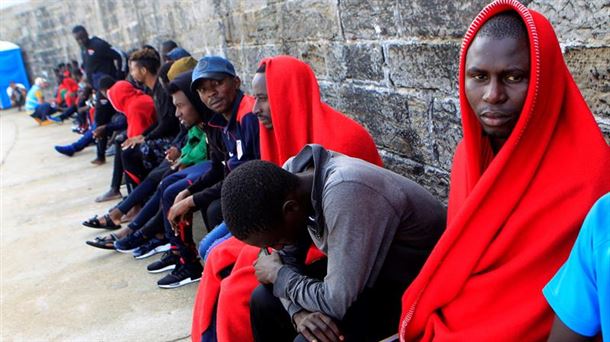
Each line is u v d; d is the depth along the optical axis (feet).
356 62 9.61
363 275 5.11
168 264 11.39
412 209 5.39
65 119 35.91
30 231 15.16
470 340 4.34
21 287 11.74
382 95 9.14
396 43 8.45
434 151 8.27
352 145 7.20
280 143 7.55
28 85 50.62
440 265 4.57
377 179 5.24
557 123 4.20
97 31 33.06
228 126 9.16
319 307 5.31
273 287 5.89
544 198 4.11
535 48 3.97
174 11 20.10
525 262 4.13
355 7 9.21
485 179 4.25
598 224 3.40
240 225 5.26
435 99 7.96
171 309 9.97
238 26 14.71
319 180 5.34
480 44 4.22
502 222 4.27
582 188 4.00
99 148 21.67
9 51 48.60
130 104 15.55
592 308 3.44
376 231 5.10
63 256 13.07
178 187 10.59
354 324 5.54
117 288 11.05
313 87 7.51
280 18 12.15
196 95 10.16
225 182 5.39
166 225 10.82
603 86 5.55
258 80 7.65
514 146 4.15
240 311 6.70
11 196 19.16
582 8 5.53
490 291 4.29
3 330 10.07
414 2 7.82
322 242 5.48
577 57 5.71
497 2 4.22
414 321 4.86
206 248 8.55
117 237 12.48
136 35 25.57
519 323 4.14
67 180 20.22
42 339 9.59
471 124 4.65
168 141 14.08
